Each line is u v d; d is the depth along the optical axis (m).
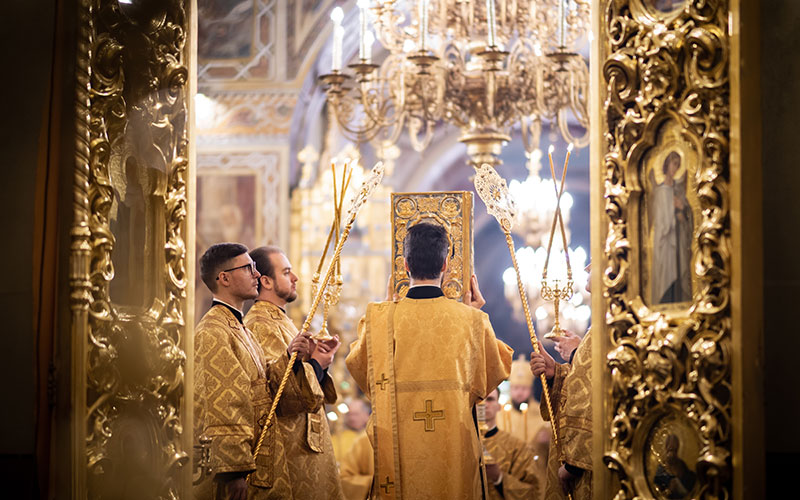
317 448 5.28
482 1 8.20
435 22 8.18
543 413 5.16
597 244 4.22
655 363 3.87
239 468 4.79
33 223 4.32
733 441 3.62
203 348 4.96
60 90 4.06
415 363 4.85
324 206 12.37
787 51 4.06
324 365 5.28
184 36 4.70
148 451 4.34
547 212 11.38
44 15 4.41
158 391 4.36
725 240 3.70
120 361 4.22
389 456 4.77
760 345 3.63
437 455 4.76
